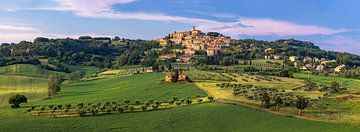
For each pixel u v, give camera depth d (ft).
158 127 433.89
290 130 418.51
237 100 548.31
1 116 480.64
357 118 458.91
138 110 505.25
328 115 476.13
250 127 433.89
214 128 431.43
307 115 476.54
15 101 573.74
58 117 467.93
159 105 535.60
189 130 425.69
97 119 460.55
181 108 512.63
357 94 635.66
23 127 416.87
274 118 464.24
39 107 558.15
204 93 614.34
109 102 578.25
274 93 627.05
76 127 423.23
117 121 454.40
